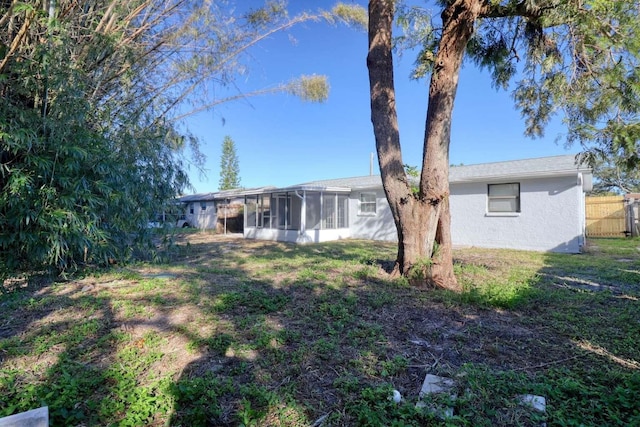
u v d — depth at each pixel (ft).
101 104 19.07
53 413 6.49
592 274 20.39
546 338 10.44
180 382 7.64
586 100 14.94
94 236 17.88
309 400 7.25
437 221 17.31
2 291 14.97
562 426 6.04
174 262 25.70
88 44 16.02
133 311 13.07
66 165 15.24
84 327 11.24
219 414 6.73
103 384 7.91
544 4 14.19
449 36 15.97
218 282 18.43
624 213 45.47
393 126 17.87
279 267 23.34
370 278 18.45
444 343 10.12
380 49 17.76
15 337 10.46
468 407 6.66
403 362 8.71
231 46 21.15
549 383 7.57
